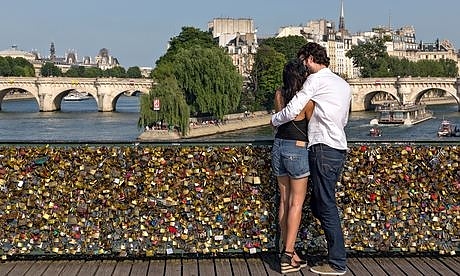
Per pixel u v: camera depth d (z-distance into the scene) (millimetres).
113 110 154625
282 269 10016
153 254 10734
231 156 10719
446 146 10836
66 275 10008
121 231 10734
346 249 10867
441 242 10883
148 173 10711
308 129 9711
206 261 10680
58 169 10680
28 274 10047
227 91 96500
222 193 10758
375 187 10828
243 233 10805
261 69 132125
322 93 9547
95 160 10703
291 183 9867
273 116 9773
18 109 165875
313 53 9859
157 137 84625
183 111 85688
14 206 10656
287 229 10008
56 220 10695
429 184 10844
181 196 10727
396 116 112875
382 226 10867
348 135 95688
